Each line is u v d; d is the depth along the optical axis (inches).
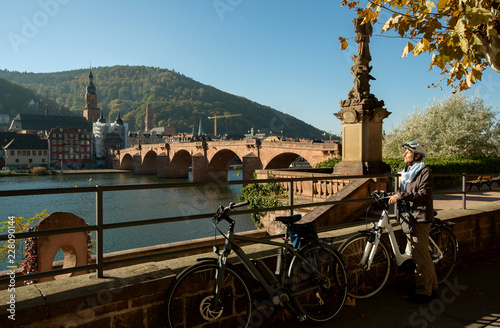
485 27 193.5
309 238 152.0
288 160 2549.2
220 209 136.9
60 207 1704.0
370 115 436.1
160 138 7731.3
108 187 131.0
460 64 238.4
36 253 241.3
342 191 399.5
